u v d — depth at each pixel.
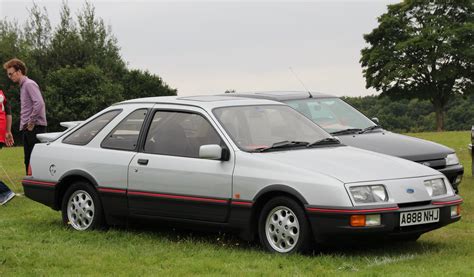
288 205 7.34
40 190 9.48
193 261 7.18
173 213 8.23
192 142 8.22
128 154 8.66
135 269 6.88
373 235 7.05
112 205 8.77
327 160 7.64
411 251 7.65
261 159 7.63
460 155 22.33
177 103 8.62
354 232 6.96
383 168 7.58
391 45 78.19
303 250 7.27
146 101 8.97
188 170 8.05
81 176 9.05
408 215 7.19
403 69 74.75
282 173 7.41
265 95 11.85
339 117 11.60
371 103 89.50
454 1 77.50
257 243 8.10
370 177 7.28
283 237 7.42
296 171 7.36
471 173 16.09
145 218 8.51
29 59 79.44
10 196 11.48
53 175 9.35
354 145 10.52
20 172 17.73
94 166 8.93
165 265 7.05
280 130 8.36
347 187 7.07
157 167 8.33
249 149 7.86
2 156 24.69
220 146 7.95
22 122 12.38
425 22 77.50
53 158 9.38
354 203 7.01
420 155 10.51
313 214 7.14
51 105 79.38
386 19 78.12
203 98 8.84
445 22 76.12
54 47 82.81
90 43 84.00
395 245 8.01
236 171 7.71
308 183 7.21
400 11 78.25
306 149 8.12
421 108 89.50
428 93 77.12
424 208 7.32
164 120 8.59
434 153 10.67
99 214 8.91
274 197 7.47
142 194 8.46
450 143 29.53
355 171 7.36
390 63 75.88
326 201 7.07
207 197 7.91
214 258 7.32
